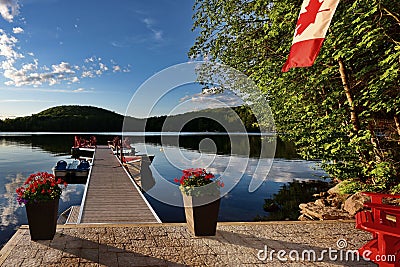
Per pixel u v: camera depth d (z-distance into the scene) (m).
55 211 3.77
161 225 4.45
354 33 4.12
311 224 4.64
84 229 4.15
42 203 3.59
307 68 5.80
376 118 5.75
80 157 21.42
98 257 3.25
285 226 4.54
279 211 8.20
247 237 4.02
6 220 7.53
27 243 3.58
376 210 2.86
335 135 5.40
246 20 7.94
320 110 6.23
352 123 5.21
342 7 4.73
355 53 4.72
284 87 6.41
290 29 5.78
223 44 8.42
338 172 5.37
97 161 15.02
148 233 4.08
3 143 32.81
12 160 19.20
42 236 3.67
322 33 2.92
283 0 5.34
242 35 8.02
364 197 6.29
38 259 3.15
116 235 3.96
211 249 3.56
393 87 4.43
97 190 7.97
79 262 3.11
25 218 7.70
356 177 5.25
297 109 6.62
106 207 6.23
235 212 8.16
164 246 3.62
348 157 5.30
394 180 4.56
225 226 4.50
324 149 5.59
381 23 4.36
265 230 4.34
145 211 5.96
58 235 3.88
